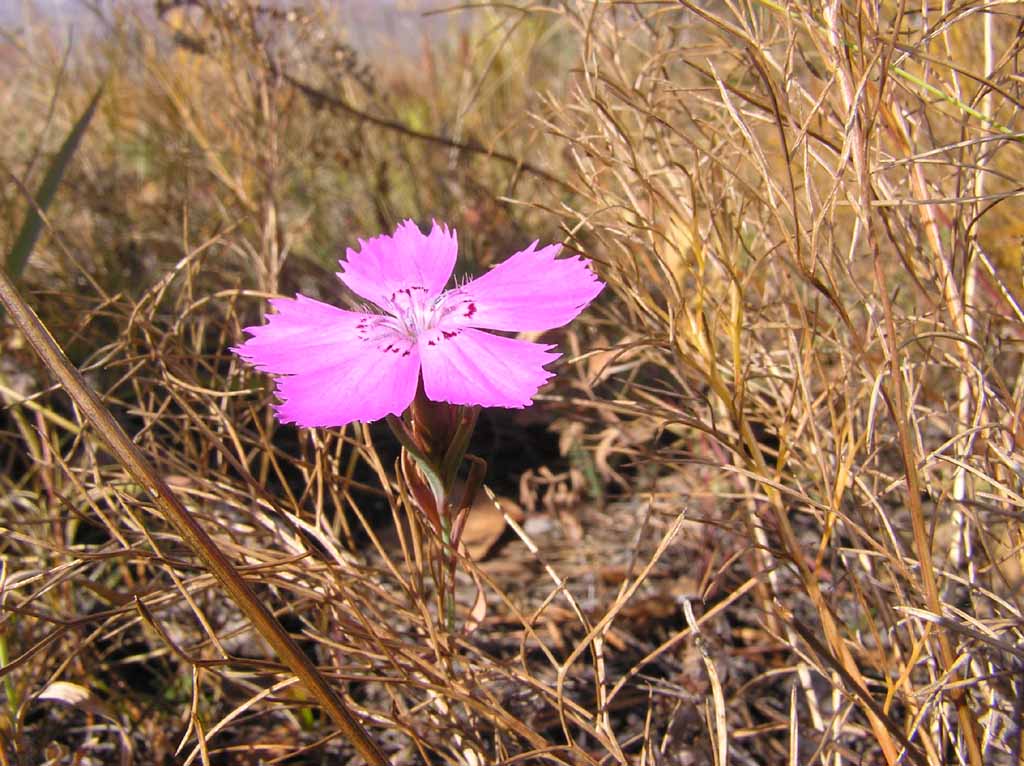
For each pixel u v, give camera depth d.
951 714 0.08
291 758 0.09
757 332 0.09
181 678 0.10
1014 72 0.08
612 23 0.11
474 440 0.14
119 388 0.13
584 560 0.12
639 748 0.09
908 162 0.07
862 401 0.09
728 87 0.08
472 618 0.09
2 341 0.13
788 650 0.10
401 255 0.08
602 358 0.13
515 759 0.07
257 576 0.08
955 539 0.08
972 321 0.08
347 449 0.13
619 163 0.09
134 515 0.08
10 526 0.10
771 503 0.08
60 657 0.09
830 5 0.07
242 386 0.11
